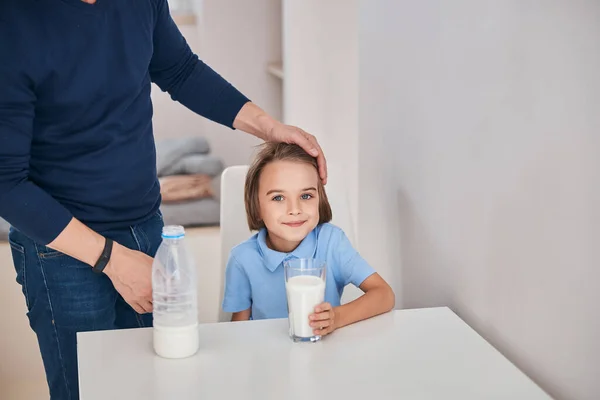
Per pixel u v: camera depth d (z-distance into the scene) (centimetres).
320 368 125
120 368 125
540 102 124
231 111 183
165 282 127
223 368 125
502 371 124
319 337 135
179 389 118
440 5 158
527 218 131
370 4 199
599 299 113
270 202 165
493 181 141
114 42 156
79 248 152
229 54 407
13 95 145
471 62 146
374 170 206
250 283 173
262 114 181
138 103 165
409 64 176
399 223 190
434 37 162
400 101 183
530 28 125
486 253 146
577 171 116
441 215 165
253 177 169
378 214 205
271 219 166
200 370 124
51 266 162
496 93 138
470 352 130
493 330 145
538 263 128
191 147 394
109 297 169
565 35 116
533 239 129
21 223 149
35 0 147
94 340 136
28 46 145
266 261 170
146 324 180
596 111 110
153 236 174
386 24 189
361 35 207
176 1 410
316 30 266
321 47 260
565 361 122
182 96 187
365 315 144
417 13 170
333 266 170
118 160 162
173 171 383
